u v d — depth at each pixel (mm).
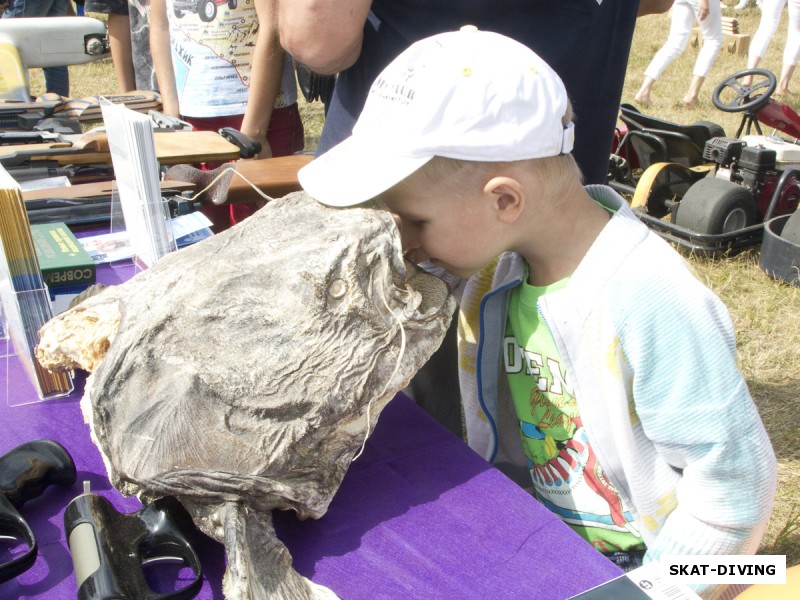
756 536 1158
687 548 1151
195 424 1062
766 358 3287
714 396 1099
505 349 1444
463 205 1110
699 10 6547
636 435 1208
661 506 1228
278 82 3010
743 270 3975
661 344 1115
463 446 1346
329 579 1061
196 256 1176
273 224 1182
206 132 2746
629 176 4734
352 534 1140
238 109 3482
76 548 1000
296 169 2494
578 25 1632
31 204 2168
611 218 1227
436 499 1213
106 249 2031
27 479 1148
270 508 1106
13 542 1098
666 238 4117
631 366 1146
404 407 1465
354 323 1110
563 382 1334
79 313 1267
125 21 4504
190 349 1094
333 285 1102
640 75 8508
